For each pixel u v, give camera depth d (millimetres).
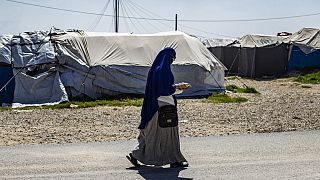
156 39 23469
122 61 22000
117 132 12352
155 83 7691
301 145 10070
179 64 22219
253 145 10117
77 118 15383
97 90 21484
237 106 18438
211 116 15492
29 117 15828
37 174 7762
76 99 21047
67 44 21969
